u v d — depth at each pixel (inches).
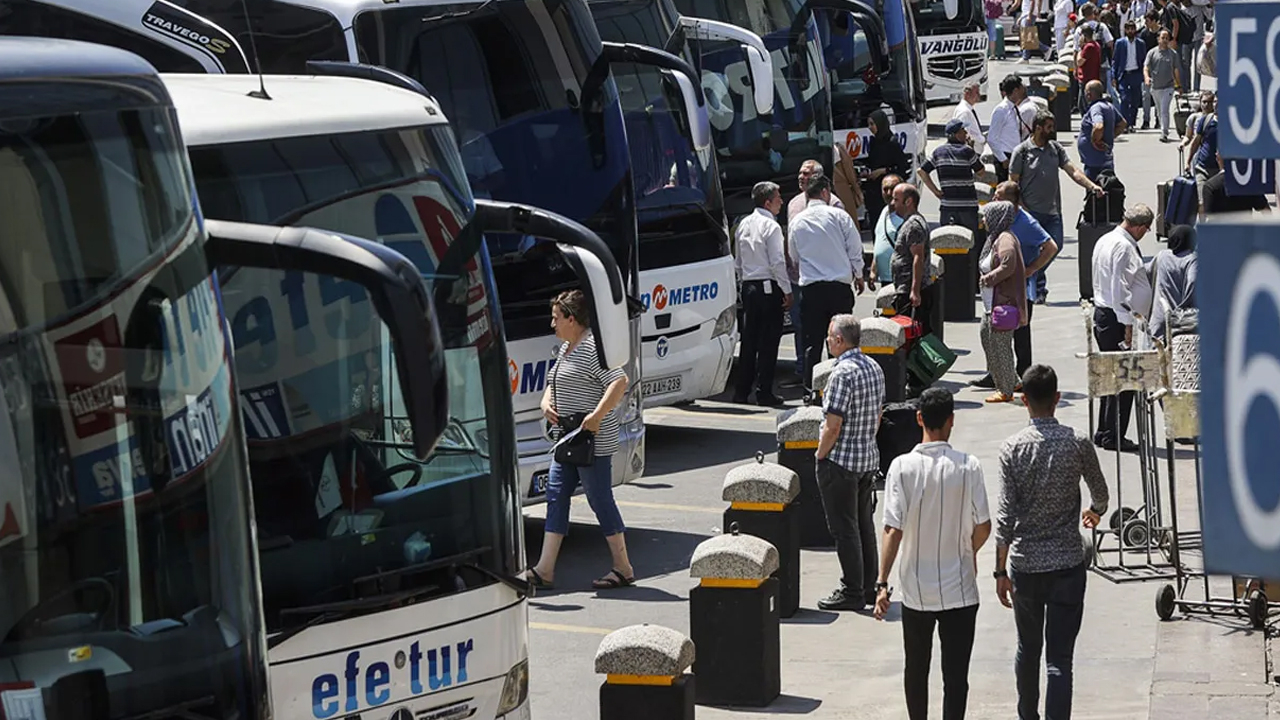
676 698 1280.8
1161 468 2123.5
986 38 5561.0
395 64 1611.7
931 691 1481.3
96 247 648.4
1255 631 1555.1
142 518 652.1
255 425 970.7
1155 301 2015.3
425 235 1049.5
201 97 1043.3
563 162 1718.8
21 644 621.6
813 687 1497.3
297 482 975.6
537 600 1711.4
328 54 1598.2
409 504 1006.4
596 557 1863.9
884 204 3585.1
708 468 2223.2
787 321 2920.8
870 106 3627.0
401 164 1050.7
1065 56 6146.7
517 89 1695.4
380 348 1008.9
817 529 1956.2
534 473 1759.4
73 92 648.4
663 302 2150.6
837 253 2413.9
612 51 1895.9
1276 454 317.4
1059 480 1280.8
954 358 2474.2
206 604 666.2
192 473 671.1
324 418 989.8
